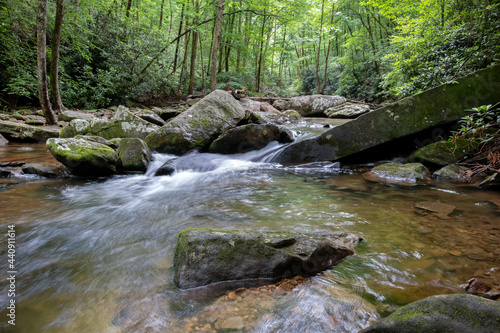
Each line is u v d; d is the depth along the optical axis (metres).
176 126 6.43
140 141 5.49
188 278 1.77
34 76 11.70
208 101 7.16
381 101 20.39
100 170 4.95
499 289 1.65
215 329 1.41
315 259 1.93
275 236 2.01
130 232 2.67
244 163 6.10
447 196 3.55
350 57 23.19
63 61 12.85
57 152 4.62
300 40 25.03
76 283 1.85
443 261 2.01
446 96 4.84
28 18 11.23
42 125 8.90
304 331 1.38
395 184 4.24
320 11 23.48
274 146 6.77
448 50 6.34
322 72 29.25
